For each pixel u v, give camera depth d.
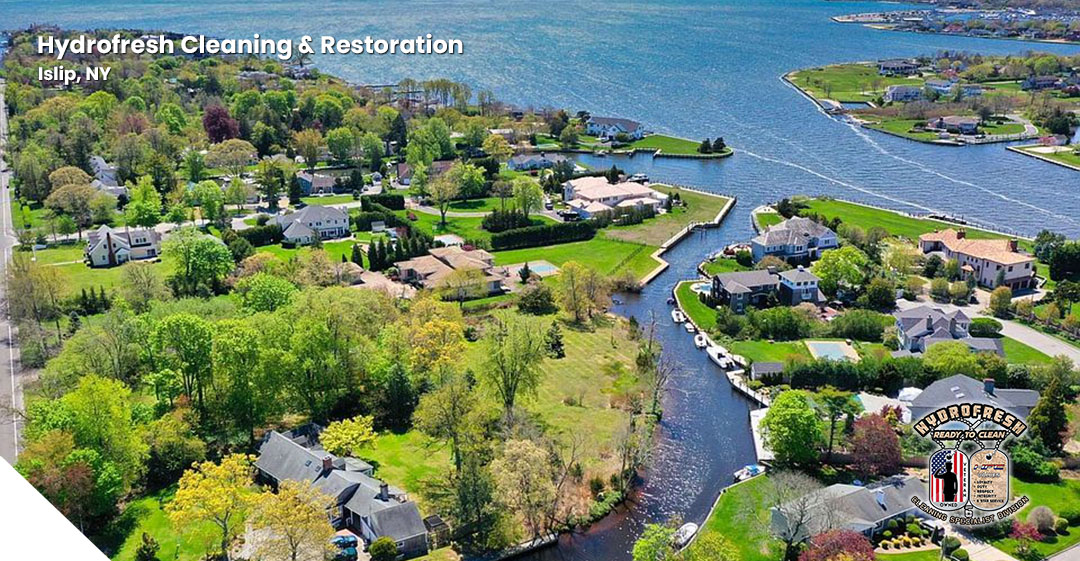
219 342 101.00
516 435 98.38
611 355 129.12
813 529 81.44
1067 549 81.19
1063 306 140.62
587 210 198.75
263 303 126.06
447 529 86.44
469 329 134.38
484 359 113.81
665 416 112.19
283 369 103.31
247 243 173.62
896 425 102.62
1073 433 100.00
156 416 102.19
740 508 90.12
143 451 92.50
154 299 133.88
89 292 150.12
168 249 152.88
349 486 87.56
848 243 171.25
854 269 149.62
